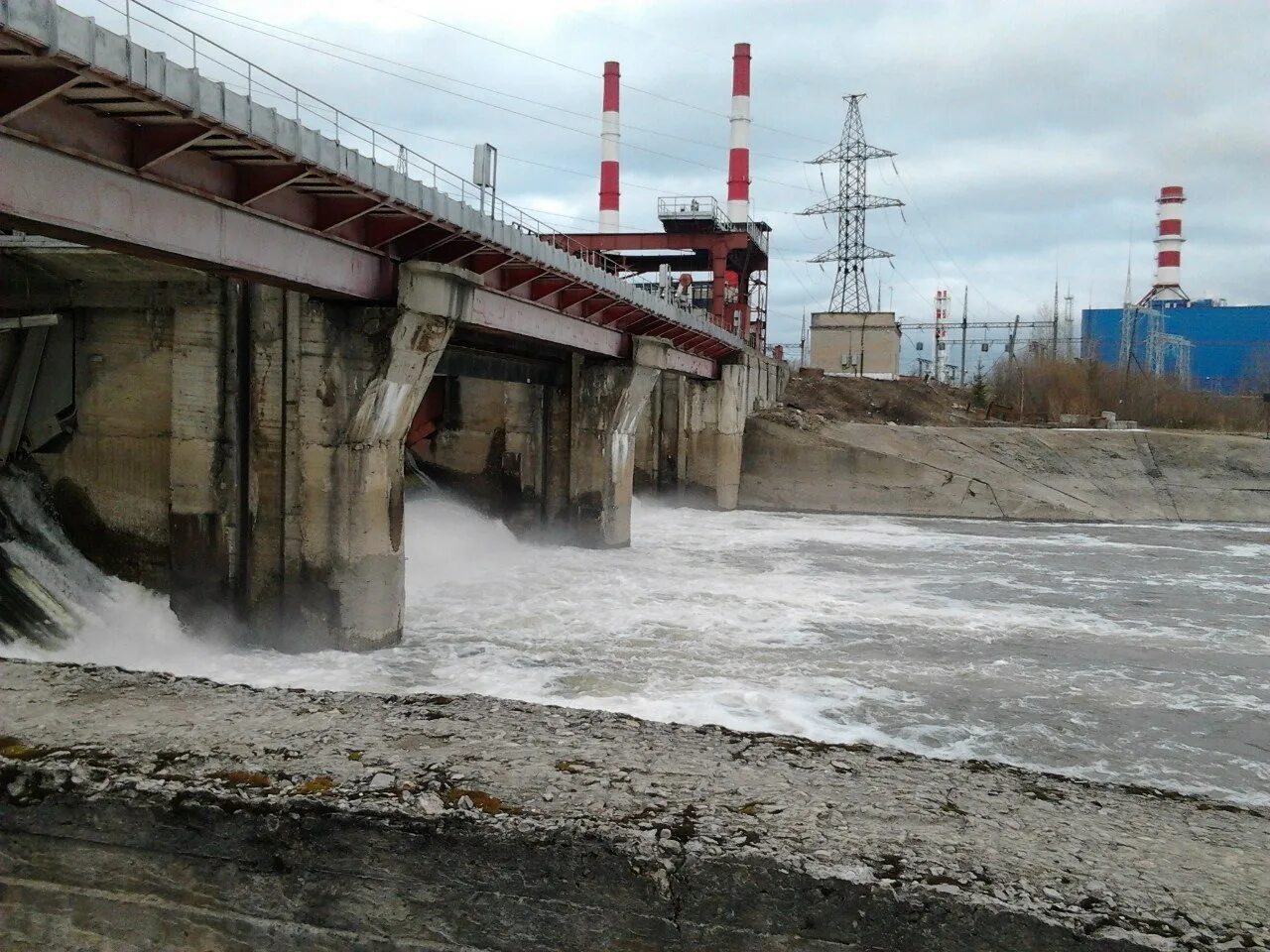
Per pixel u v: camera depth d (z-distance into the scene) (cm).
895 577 3494
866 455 5991
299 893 673
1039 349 10100
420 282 2119
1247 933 566
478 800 680
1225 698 2041
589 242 6900
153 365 2294
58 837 703
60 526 2378
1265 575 3791
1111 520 5822
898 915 597
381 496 2202
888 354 9300
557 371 3962
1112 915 578
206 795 678
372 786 696
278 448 2170
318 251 1900
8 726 802
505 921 650
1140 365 10081
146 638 2205
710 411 5981
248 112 1479
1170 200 13525
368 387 2102
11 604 2109
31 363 2359
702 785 735
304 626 2184
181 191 1548
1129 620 2844
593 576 3278
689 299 5169
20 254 2178
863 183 10000
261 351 2161
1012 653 2377
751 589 3111
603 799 697
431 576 3156
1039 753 1686
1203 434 6612
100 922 702
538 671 2058
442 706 902
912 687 2036
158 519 2317
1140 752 1712
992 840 672
